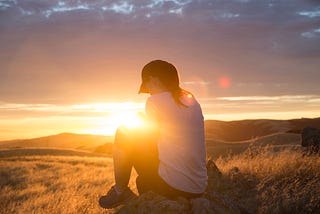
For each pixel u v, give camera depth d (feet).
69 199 27.55
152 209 12.52
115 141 13.20
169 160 12.93
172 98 12.93
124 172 13.29
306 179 22.67
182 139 12.90
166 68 13.07
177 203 12.64
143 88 13.61
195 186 13.43
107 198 13.69
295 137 214.07
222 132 619.26
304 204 17.99
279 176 23.85
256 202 19.60
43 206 31.12
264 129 625.82
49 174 85.97
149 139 13.14
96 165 121.29
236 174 24.47
